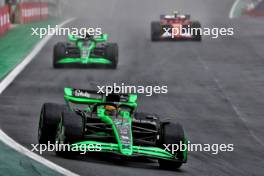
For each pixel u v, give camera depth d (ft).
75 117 123.95
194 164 134.41
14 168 105.19
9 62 289.74
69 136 121.49
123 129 126.93
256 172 134.00
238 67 299.99
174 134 127.54
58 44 279.90
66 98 136.15
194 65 301.84
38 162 112.57
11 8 476.13
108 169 115.24
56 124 130.93
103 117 131.44
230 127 186.39
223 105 217.97
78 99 135.85
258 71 289.94
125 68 284.41
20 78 248.32
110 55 279.28
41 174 102.89
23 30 420.77
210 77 271.49
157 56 328.08
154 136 133.59
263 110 213.66
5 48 334.85
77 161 119.55
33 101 204.33
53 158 119.14
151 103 214.28
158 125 133.08
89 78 255.29
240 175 128.57
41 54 320.91
